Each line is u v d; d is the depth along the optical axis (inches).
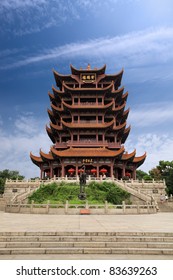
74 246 516.4
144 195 1736.0
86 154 2610.7
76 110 2940.5
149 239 542.0
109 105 2881.4
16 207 1412.4
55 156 2637.8
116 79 3171.8
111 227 676.1
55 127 2901.1
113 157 2628.0
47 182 2063.2
